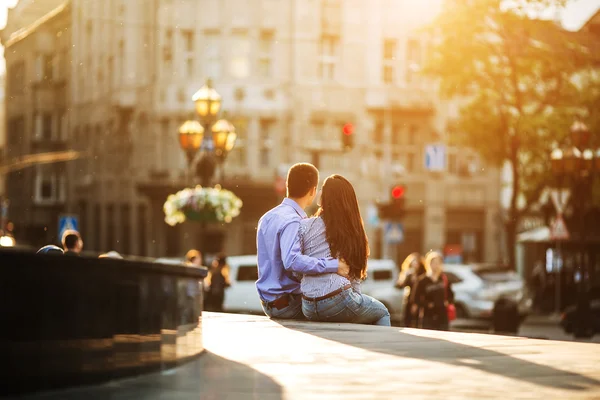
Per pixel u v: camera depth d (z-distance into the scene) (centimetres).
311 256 918
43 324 435
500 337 767
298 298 948
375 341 730
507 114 4153
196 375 531
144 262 511
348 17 6012
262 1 5872
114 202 6397
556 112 4122
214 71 5853
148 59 6050
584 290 2947
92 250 6694
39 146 7394
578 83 4825
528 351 670
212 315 984
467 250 6406
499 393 490
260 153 5825
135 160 6144
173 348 556
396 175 6041
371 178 6034
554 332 3488
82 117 6831
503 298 2812
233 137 3122
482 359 622
